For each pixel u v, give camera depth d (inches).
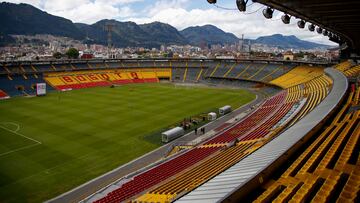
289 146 735.1
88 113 2445.9
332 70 2765.7
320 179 556.4
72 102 2908.5
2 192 1181.1
